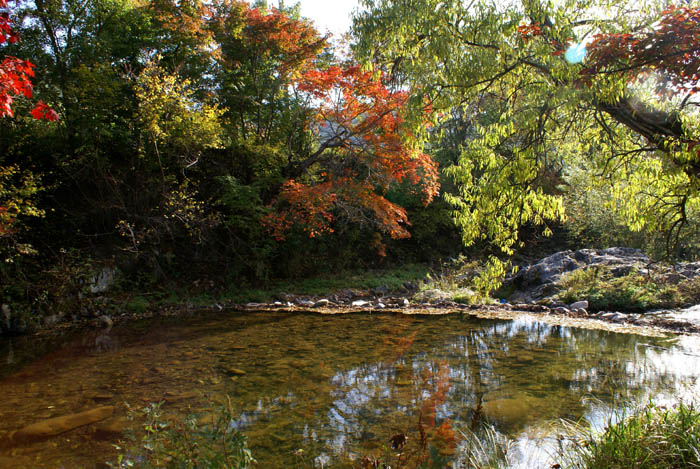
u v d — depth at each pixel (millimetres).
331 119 12414
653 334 7871
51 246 11078
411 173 12547
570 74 3754
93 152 11562
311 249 15492
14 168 9508
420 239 19141
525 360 6398
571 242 17156
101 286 10859
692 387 4719
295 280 14477
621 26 3762
